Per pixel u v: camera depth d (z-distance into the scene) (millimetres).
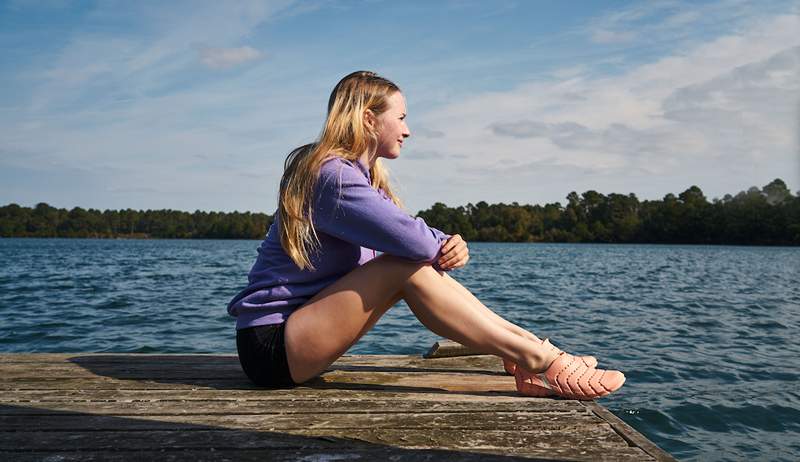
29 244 81750
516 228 118875
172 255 41656
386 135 2391
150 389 2545
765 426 4035
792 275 22609
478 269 26172
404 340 7148
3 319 8703
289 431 2027
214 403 2332
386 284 2207
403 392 2523
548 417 2203
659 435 3857
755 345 7023
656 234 103000
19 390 2529
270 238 2404
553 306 11070
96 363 3074
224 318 8930
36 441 1914
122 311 9727
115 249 58000
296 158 2328
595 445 1931
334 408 2281
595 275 21938
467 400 2414
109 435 1974
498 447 1910
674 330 8125
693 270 26094
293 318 2295
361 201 2170
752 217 90312
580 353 6438
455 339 2316
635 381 5188
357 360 3238
